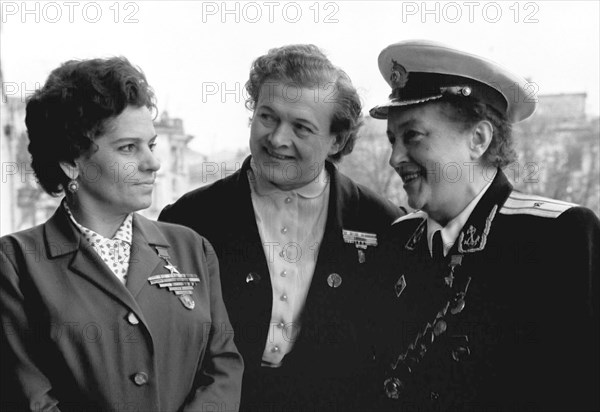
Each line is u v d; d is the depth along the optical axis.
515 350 1.75
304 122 2.03
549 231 1.73
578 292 1.67
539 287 1.73
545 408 1.72
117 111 1.68
